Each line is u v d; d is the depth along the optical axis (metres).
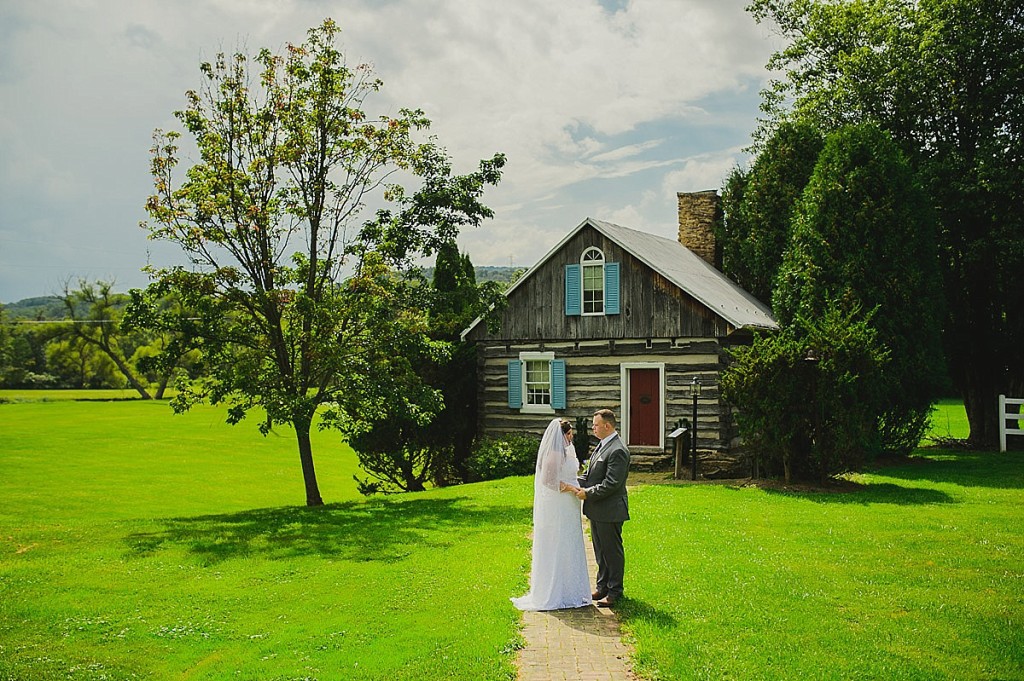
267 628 9.40
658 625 8.55
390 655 8.03
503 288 25.20
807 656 7.68
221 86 19.12
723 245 32.31
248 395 18.73
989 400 26.88
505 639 8.27
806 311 22.61
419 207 23.39
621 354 24.23
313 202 20.02
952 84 26.36
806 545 12.45
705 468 21.19
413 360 23.34
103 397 87.00
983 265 25.27
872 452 20.33
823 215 22.66
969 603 9.37
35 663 8.50
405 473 25.27
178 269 18.47
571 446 9.76
